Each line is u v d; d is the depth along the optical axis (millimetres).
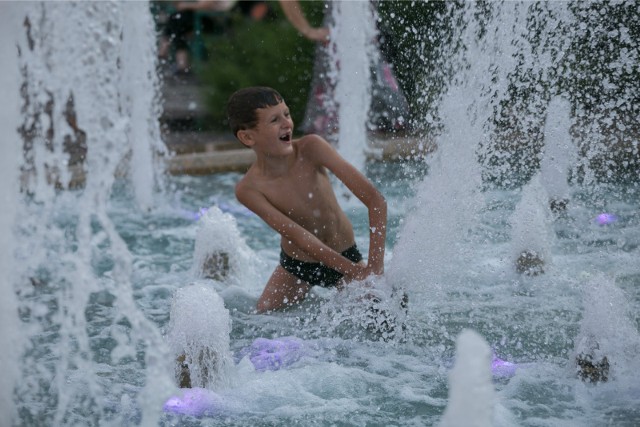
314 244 5906
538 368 5008
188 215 10273
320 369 5094
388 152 12781
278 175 6129
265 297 6406
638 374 4781
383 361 5270
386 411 4527
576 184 8664
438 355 5352
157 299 6773
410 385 4883
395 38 10953
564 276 6855
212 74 16422
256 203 6047
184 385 4844
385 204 6020
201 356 4824
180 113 17031
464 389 2969
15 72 4238
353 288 5875
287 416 4480
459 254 6535
